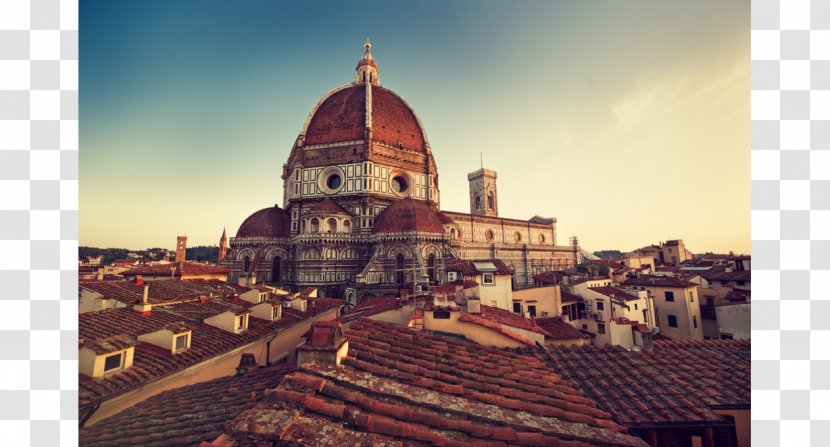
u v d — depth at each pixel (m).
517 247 138.38
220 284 46.72
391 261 79.88
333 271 81.69
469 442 9.12
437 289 34.81
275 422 8.42
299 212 92.50
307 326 40.25
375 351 14.16
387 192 94.81
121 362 18.95
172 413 12.39
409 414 9.77
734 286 59.31
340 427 8.68
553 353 19.75
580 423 11.25
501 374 14.13
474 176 162.50
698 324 55.31
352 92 105.19
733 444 15.21
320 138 98.00
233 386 15.21
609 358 19.62
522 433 9.78
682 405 14.91
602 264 96.88
